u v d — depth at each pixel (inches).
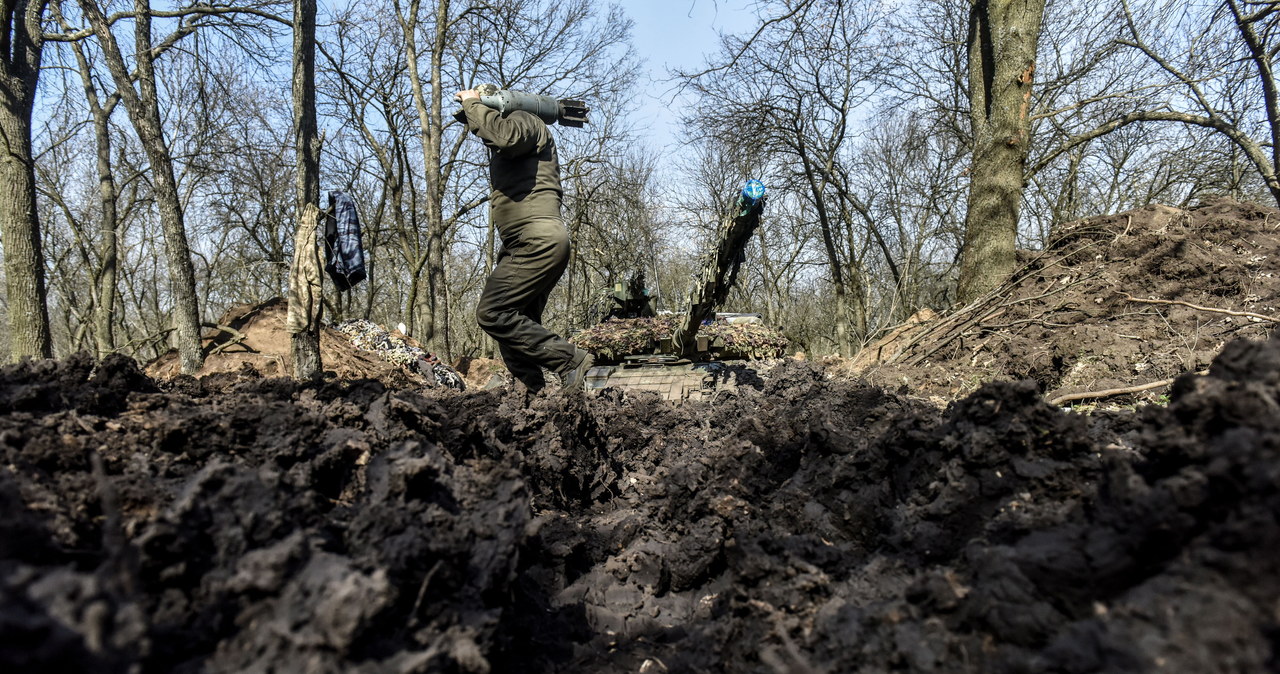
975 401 98.8
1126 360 297.3
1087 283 357.7
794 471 133.0
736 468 133.8
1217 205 381.4
